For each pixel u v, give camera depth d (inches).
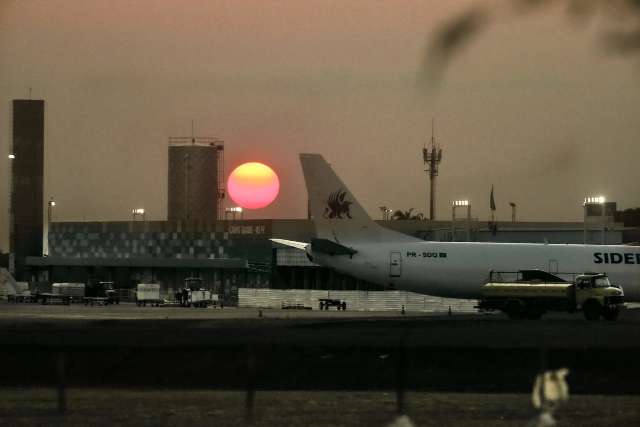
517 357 6220.5
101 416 4795.8
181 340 6565.0
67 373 5871.1
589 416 4803.2
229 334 7047.2
